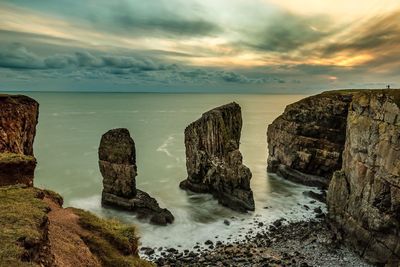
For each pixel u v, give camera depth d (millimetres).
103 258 19078
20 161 24000
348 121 60906
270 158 93875
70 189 73562
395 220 43156
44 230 14906
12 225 13977
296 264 43781
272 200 70125
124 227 23312
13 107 34094
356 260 45906
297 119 85375
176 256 45938
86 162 98250
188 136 74500
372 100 52750
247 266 42938
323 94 85625
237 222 58438
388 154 45906
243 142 141250
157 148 121000
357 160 53188
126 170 60469
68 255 16812
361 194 50219
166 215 57344
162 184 79250
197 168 72438
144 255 46000
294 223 58438
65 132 156375
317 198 70875
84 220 22281
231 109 75688
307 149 82250
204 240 51375
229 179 65062
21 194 18406
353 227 49500
